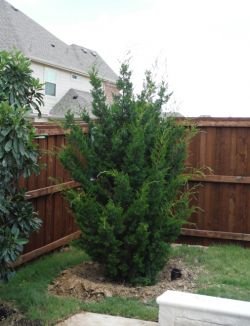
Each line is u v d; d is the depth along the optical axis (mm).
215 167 6242
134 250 4312
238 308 2963
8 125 3197
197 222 6395
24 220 3645
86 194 4422
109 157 4449
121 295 4098
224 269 4930
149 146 4531
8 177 3346
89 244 4402
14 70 3586
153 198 4281
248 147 6082
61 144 5652
